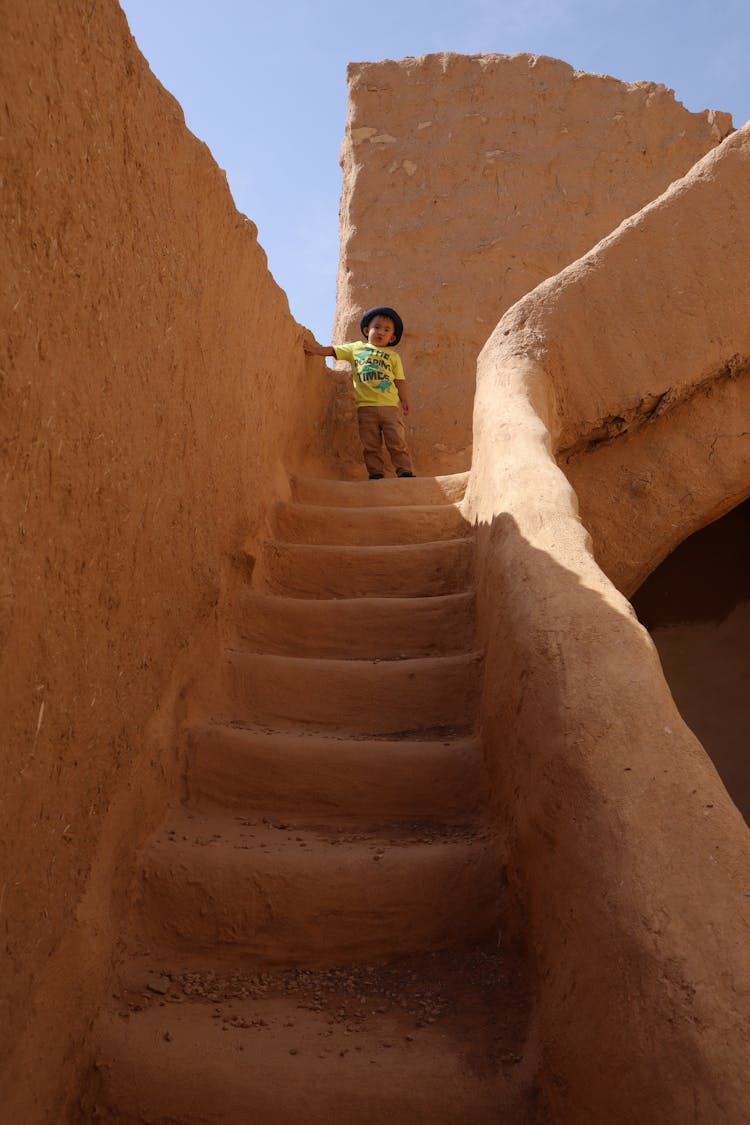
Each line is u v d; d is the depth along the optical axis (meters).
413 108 6.81
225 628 3.31
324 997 2.14
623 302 4.50
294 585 3.83
